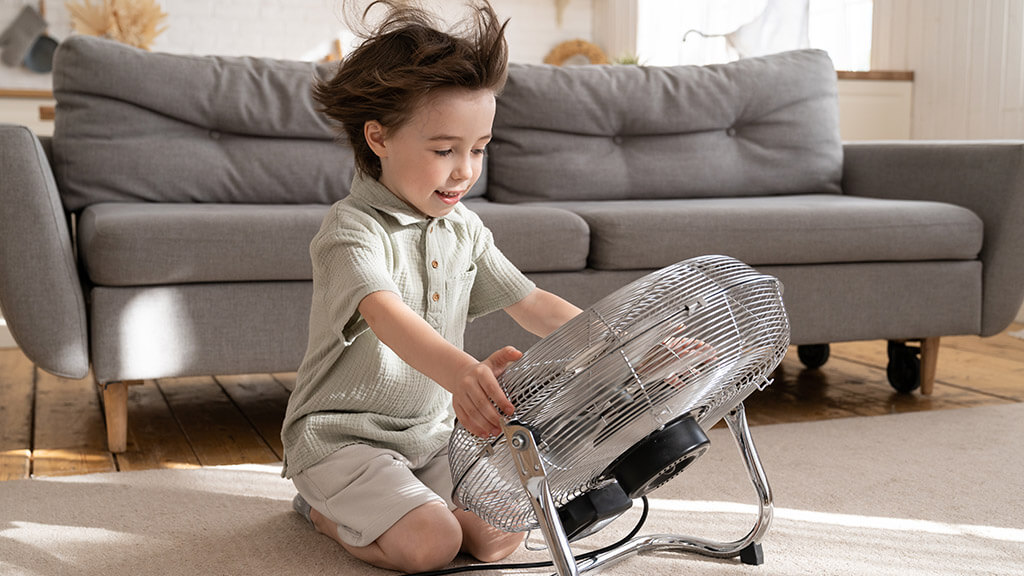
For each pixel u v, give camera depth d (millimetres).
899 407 2199
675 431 952
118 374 1778
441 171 1110
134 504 1504
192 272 1788
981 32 3629
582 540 1345
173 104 2283
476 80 1082
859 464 1710
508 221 1979
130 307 1772
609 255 2045
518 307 1346
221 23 5805
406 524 1191
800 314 2154
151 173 2242
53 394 2350
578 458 890
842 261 2172
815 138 2789
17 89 4867
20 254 1700
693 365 861
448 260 1271
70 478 1638
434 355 992
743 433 1200
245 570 1237
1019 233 2232
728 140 2758
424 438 1330
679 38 5102
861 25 4328
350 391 1276
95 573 1223
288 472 1337
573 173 2600
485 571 1236
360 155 1208
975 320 2266
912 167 2525
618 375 829
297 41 5938
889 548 1311
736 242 2090
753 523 1410
